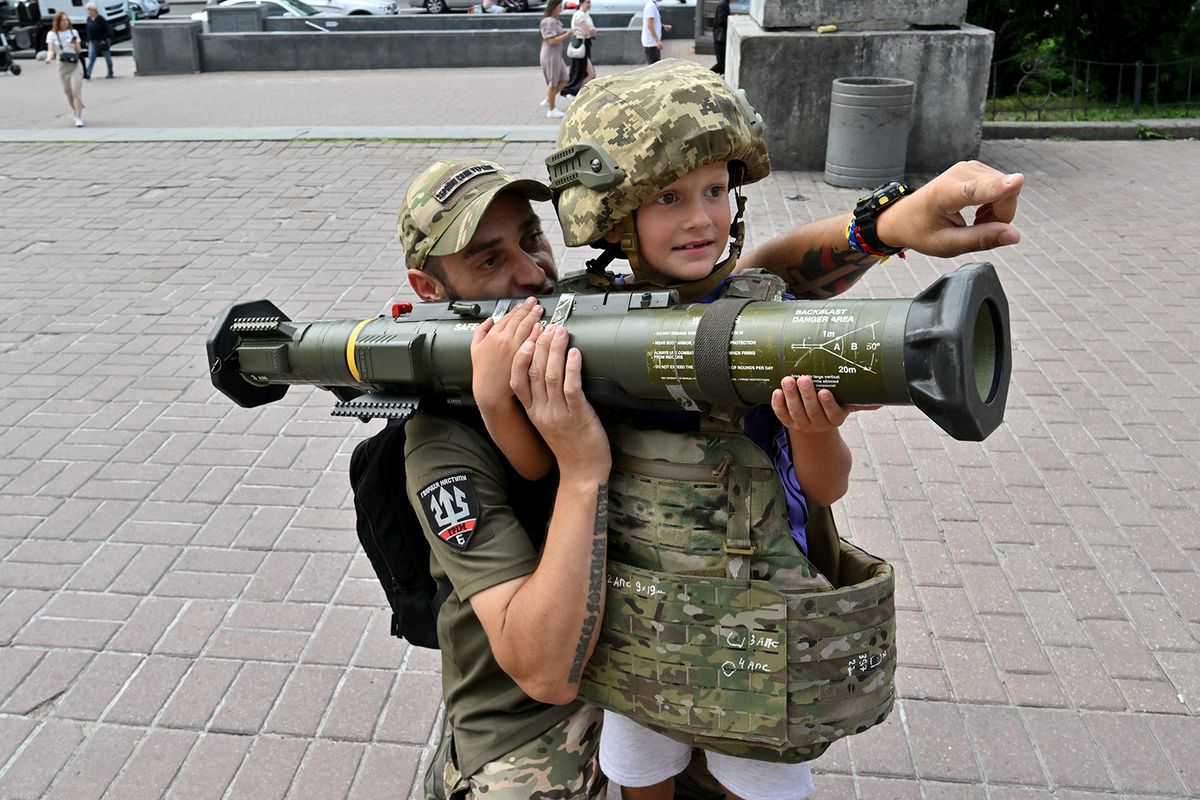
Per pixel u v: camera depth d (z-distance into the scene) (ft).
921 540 13.69
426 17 67.05
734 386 4.50
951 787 9.67
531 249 6.16
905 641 11.71
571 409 4.97
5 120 48.55
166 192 33.76
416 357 5.41
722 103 5.10
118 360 20.68
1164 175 32.81
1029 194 30.81
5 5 75.87
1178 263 24.45
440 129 41.83
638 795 6.75
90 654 11.85
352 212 30.99
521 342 5.01
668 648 5.25
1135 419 16.88
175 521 14.70
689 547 5.19
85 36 77.15
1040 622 12.00
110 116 49.34
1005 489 14.89
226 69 64.69
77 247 28.22
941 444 16.22
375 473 6.27
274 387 6.52
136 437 17.34
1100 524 13.94
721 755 6.16
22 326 22.57
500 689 6.14
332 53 64.13
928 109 33.32
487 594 5.42
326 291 24.38
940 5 32.55
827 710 5.20
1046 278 23.63
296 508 14.99
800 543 5.59
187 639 12.10
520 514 5.96
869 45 32.50
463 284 5.92
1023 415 17.10
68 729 10.71
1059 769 9.86
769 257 6.14
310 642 12.01
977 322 4.33
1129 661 11.31
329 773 10.09
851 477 15.30
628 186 4.99
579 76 51.24
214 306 23.61
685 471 5.16
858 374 4.12
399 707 10.94
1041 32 41.86
